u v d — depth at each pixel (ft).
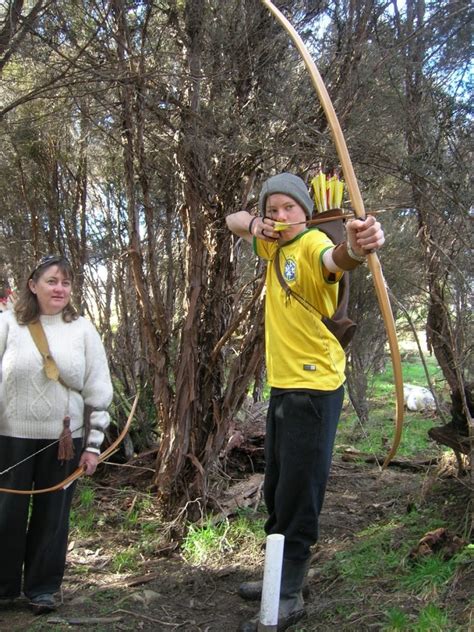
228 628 10.03
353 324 9.20
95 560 12.62
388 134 12.62
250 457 16.70
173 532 13.25
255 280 14.37
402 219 16.58
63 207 18.06
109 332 18.51
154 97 12.69
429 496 14.10
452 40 12.39
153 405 17.87
